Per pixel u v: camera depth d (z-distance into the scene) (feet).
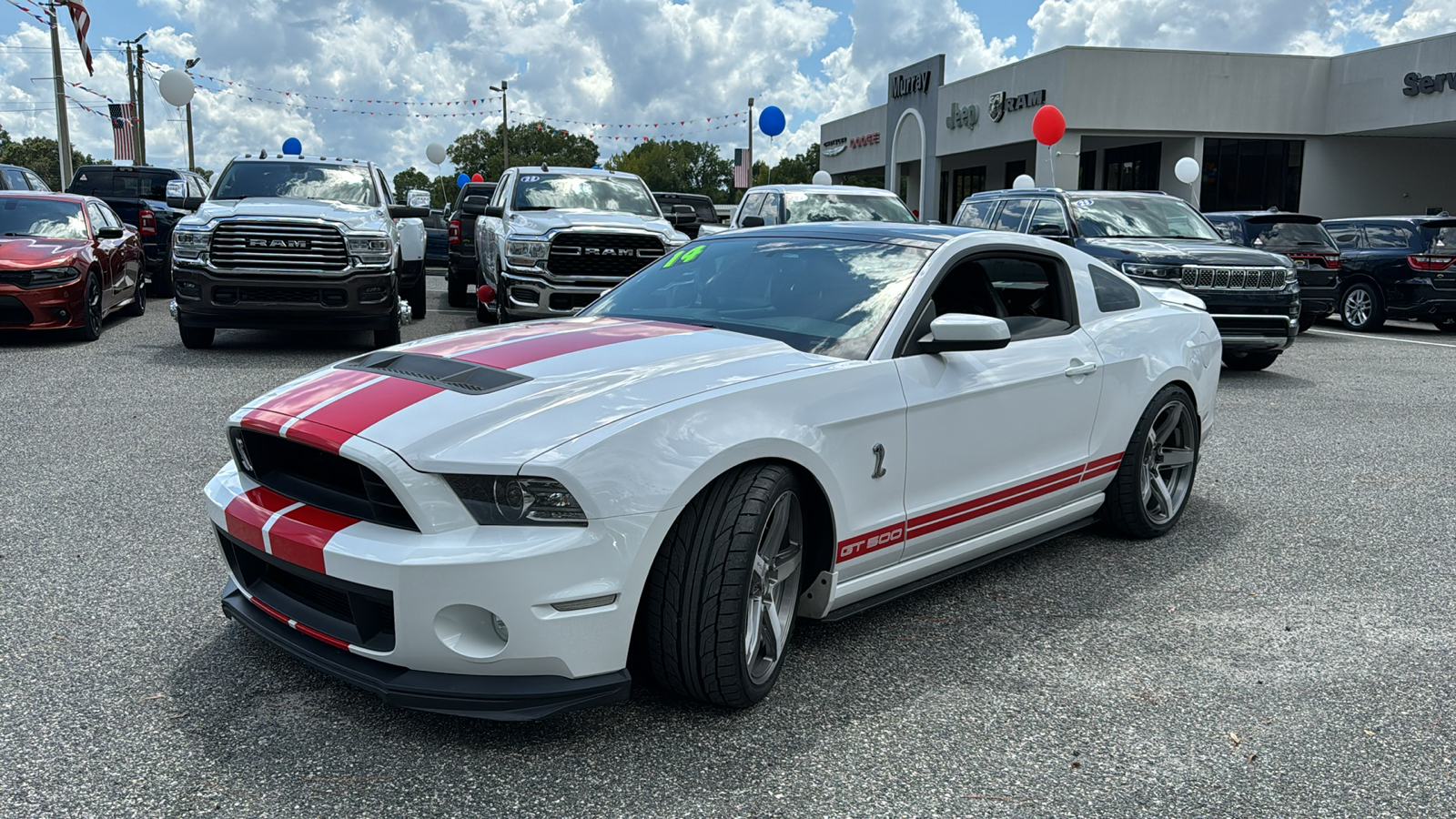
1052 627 11.98
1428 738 9.50
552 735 9.14
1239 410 26.32
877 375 10.68
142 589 12.34
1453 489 18.65
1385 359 37.55
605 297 13.80
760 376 9.89
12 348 32.17
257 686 9.90
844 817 8.02
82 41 78.33
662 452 8.74
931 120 104.88
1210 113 95.81
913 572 11.64
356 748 8.82
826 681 10.43
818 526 10.37
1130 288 15.53
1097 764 8.91
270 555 9.11
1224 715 9.86
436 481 8.36
